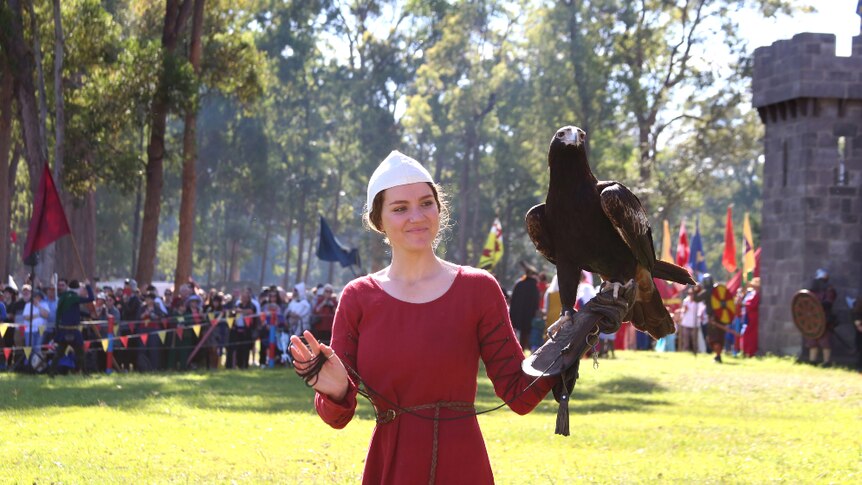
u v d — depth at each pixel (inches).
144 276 1267.2
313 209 3097.9
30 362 809.5
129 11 1588.3
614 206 202.4
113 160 1262.3
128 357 885.2
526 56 2583.7
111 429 466.0
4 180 1301.7
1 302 863.7
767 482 346.6
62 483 332.5
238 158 2704.2
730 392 724.7
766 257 1193.4
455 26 2591.0
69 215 1686.8
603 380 805.2
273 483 335.9
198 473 355.9
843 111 1140.5
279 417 526.6
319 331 946.1
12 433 450.6
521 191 2979.8
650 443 442.0
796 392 723.4
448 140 2878.9
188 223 1282.0
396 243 173.6
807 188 1138.7
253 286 3120.1
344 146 2965.1
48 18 1208.8
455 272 174.7
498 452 415.5
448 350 168.9
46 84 1227.2
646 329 225.8
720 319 1057.5
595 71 2078.0
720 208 4192.9
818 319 1021.2
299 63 2731.3
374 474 173.0
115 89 1217.4
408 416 169.3
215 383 732.7
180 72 1214.9
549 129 2172.7
